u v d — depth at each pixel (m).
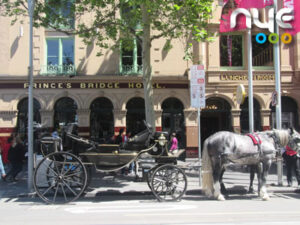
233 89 14.60
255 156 7.03
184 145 14.76
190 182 9.36
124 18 10.79
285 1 11.68
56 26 11.40
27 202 7.14
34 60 14.42
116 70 14.57
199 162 7.84
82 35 11.02
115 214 5.79
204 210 6.09
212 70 14.41
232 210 6.09
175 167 6.96
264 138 7.29
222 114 15.97
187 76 14.52
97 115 14.73
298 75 14.62
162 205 6.66
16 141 10.02
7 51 14.27
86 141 7.21
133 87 14.49
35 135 14.01
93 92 14.40
